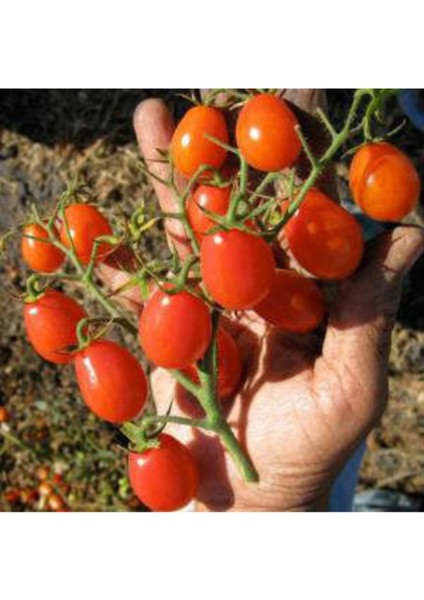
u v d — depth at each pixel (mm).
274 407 363
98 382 327
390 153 319
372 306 331
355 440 357
